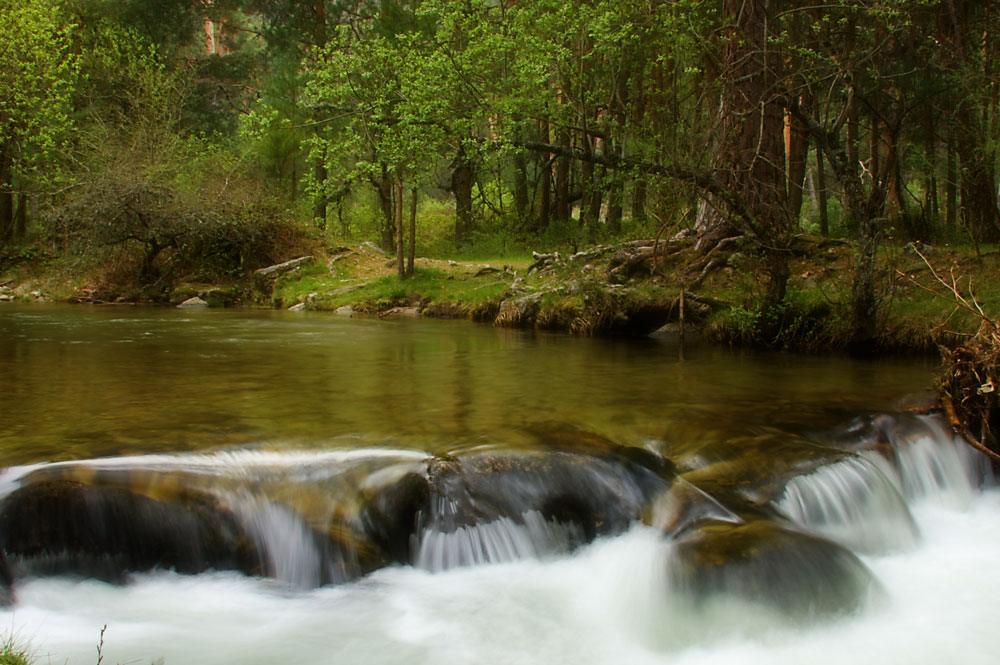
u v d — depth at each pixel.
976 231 14.93
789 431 6.71
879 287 12.50
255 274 23.47
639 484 5.50
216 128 35.91
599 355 11.45
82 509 4.73
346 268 23.70
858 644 4.31
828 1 14.05
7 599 4.45
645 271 15.77
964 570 5.25
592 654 4.15
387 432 6.23
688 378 9.30
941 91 13.43
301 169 31.06
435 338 13.65
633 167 13.85
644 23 14.77
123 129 27.89
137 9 32.38
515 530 5.15
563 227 26.80
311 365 10.09
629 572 4.82
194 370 9.49
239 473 5.18
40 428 6.19
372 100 16.17
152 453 5.45
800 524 5.27
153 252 23.23
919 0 11.40
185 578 4.79
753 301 13.16
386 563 4.96
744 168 12.95
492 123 15.48
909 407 7.62
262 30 34.72
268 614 4.44
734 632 4.34
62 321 16.09
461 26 14.88
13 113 25.91
